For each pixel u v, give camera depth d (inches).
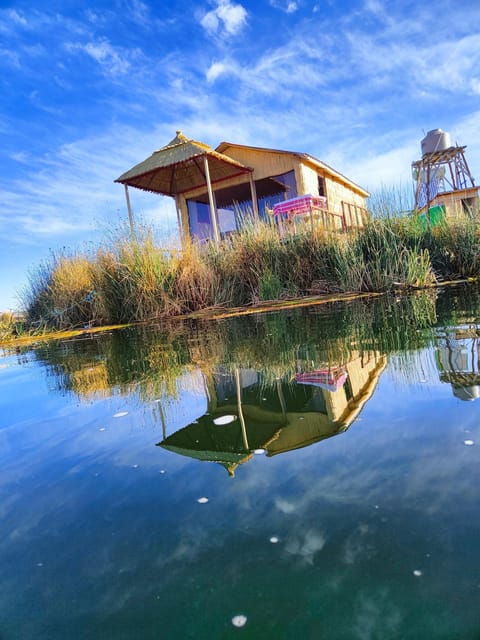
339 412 42.5
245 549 23.0
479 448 31.3
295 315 147.3
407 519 23.8
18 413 57.7
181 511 27.7
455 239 224.2
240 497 28.5
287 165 440.5
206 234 497.7
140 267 214.1
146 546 24.5
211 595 19.9
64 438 45.6
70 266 241.0
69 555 24.6
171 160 398.0
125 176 422.0
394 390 47.3
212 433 41.4
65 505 30.6
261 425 41.7
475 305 118.8
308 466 31.6
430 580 19.3
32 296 257.8
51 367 98.0
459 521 23.2
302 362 69.2
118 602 20.2
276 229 240.5
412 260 192.4
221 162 447.5
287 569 21.0
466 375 50.2
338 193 542.6
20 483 35.3
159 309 212.8
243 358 79.7
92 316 231.8
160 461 36.4
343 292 203.3
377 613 17.6
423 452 31.6
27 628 19.1
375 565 20.6
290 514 25.7
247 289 228.2
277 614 18.3
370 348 73.7
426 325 92.9
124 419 49.8
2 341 195.3
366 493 26.9
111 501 30.4
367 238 213.8
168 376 71.5
